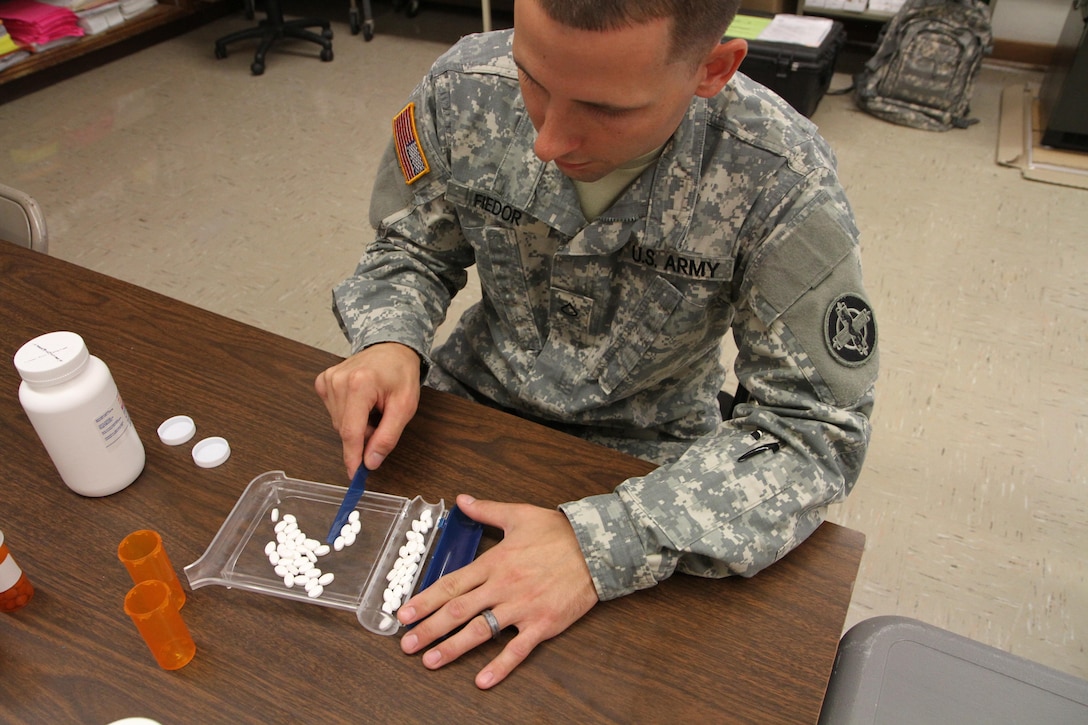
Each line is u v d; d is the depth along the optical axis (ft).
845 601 2.36
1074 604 5.18
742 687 2.14
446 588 2.31
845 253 2.71
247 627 2.25
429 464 2.75
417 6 13.67
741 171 2.78
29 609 2.28
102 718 2.04
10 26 10.59
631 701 2.10
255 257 8.07
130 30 11.89
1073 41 9.34
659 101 2.17
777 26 10.25
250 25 13.38
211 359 3.15
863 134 10.34
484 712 2.07
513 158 3.06
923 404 6.56
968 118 10.52
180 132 10.18
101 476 2.55
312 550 2.46
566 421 3.67
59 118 10.44
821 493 2.54
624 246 3.05
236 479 2.69
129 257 7.98
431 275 3.47
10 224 3.94
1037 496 5.87
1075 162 9.45
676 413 3.66
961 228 8.57
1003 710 2.43
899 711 2.43
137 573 2.24
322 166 9.55
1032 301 7.62
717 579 2.43
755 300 2.81
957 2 10.02
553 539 2.40
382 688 2.12
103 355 3.15
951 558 5.45
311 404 2.97
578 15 1.92
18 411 2.93
